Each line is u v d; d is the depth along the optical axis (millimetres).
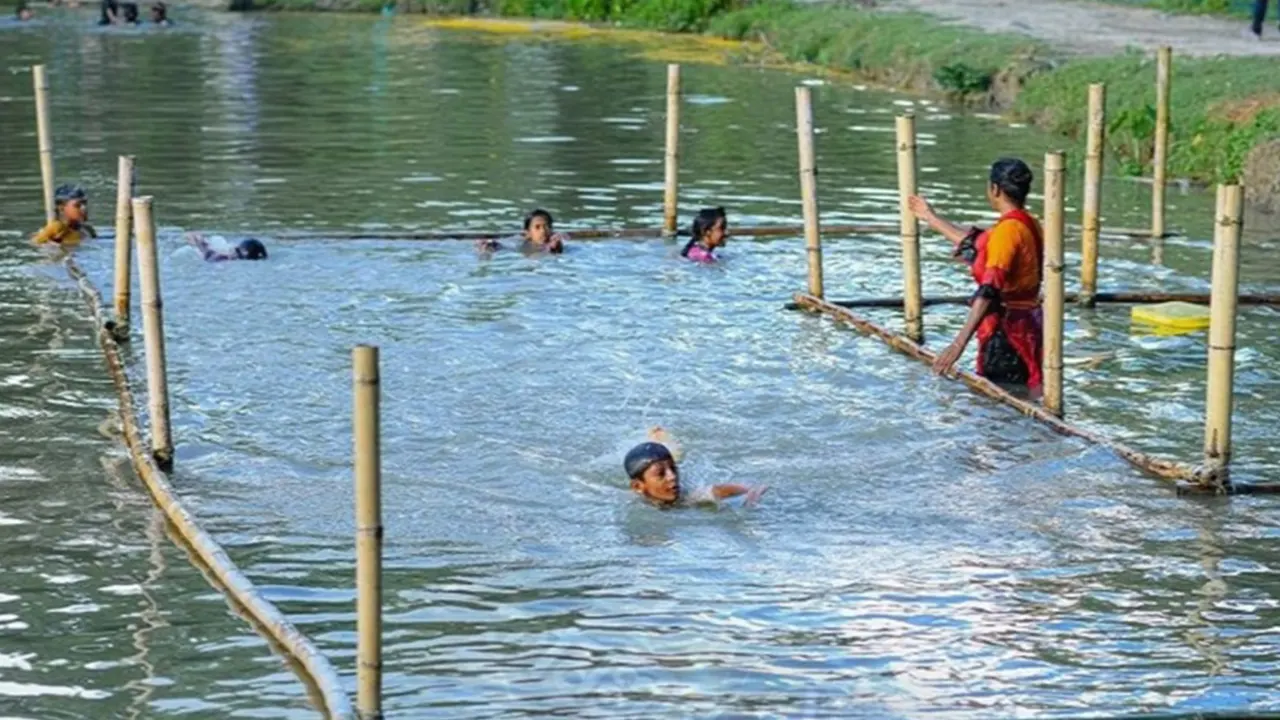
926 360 23844
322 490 18859
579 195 35844
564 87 53062
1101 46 52469
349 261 29391
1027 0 66438
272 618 15500
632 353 24047
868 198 35719
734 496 18547
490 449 20047
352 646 15258
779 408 21719
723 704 14172
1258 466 19906
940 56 53250
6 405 21875
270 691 14453
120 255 24719
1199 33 55750
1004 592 16391
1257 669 14898
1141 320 26188
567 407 21578
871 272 29281
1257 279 28844
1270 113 38969
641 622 15688
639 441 19906
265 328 25125
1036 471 19656
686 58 61250
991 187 23484
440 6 77750
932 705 14180
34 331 25203
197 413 21406
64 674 14750
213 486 18984
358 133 43531
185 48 63219
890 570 16875
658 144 42438
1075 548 17484
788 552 17312
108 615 15875
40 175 37719
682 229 32250
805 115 26578
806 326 25734
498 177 37719
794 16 64750
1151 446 20594
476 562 16984
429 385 22438
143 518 18188
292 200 34906
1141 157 41062
